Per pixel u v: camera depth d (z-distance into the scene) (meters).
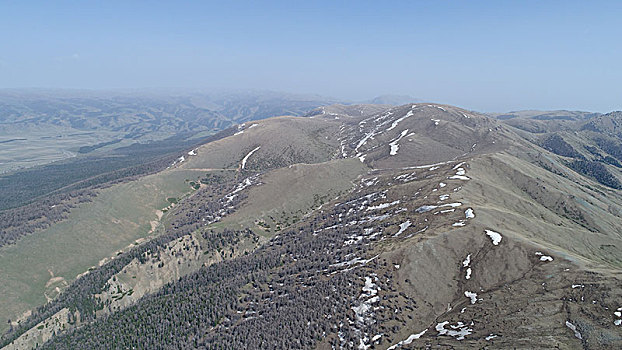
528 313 75.25
